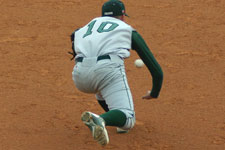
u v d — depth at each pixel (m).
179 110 22.27
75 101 23.52
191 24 37.28
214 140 19.23
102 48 16.44
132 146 18.73
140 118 21.38
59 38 34.16
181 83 25.75
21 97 23.91
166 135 19.70
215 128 20.33
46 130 20.25
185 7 42.34
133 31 16.83
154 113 21.94
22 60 29.67
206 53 30.72
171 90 24.77
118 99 16.47
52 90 24.95
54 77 26.86
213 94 24.16
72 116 21.72
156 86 17.14
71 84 25.84
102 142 15.16
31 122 21.02
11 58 29.98
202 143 18.97
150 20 38.50
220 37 33.91
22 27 36.72
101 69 16.25
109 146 18.70
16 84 25.75
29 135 19.73
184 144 18.88
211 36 34.19
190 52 30.95
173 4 43.44
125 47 16.59
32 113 21.98
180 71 27.61
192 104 22.95
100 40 16.53
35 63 29.16
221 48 31.56
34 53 30.98
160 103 23.11
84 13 40.84
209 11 40.91
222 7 42.06
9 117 21.48
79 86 17.30
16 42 33.16
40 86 25.50
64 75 27.17
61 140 19.31
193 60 29.47
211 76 26.72
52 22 38.09
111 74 16.33
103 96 16.95
